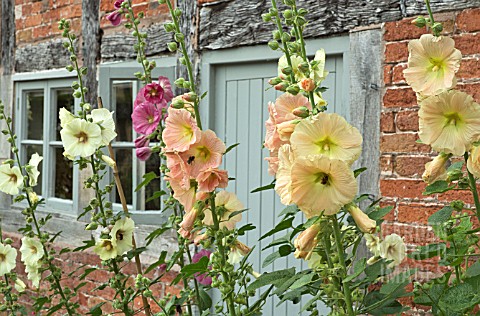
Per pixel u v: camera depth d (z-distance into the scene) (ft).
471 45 11.77
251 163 15.83
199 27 16.65
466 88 11.81
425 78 6.38
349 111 13.43
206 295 9.62
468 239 7.36
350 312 6.26
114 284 10.48
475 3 11.73
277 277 7.06
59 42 21.48
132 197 18.44
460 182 6.60
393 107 12.75
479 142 6.13
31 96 23.34
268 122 6.33
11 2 23.63
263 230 15.61
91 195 20.08
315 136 5.67
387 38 12.85
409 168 12.50
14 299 13.01
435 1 12.19
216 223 7.67
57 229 21.45
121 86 18.99
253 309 8.09
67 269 20.89
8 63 23.73
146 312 10.28
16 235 23.31
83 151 10.34
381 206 12.82
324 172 5.55
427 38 6.30
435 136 6.21
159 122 9.94
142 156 9.96
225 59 16.11
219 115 16.51
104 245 10.52
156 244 17.81
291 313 15.06
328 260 6.50
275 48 6.91
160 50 17.84
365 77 13.16
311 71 6.90
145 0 18.31
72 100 21.45
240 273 7.77
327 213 5.57
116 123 19.02
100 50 19.92
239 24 15.71
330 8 13.83
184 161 6.98
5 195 23.97
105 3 19.74
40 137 23.03
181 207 9.84
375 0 13.05
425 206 12.23
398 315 7.35
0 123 24.02
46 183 22.04
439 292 6.81
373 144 13.02
